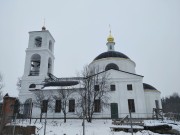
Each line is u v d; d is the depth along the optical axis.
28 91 38.19
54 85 35.75
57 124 25.31
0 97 31.31
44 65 39.97
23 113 33.62
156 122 23.53
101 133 19.19
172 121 26.41
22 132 19.02
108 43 47.06
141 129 19.58
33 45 41.94
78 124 25.20
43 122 26.98
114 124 23.67
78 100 31.25
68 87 33.78
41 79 38.75
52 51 44.81
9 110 23.17
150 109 34.59
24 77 39.50
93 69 36.03
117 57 39.94
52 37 45.16
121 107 32.31
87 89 29.42
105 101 32.12
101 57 41.16
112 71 34.53
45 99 34.16
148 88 36.56
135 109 32.12
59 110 33.53
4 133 18.48
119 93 33.16
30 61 40.88
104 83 31.58
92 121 27.55
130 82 33.72
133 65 41.31
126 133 18.66
